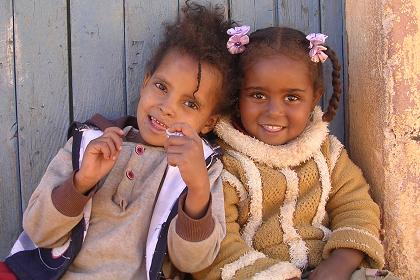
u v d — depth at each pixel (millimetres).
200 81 1966
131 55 2252
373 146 2170
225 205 2035
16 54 2188
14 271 1894
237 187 2062
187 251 1810
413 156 2088
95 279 1851
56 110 2219
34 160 2217
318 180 2125
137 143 2004
